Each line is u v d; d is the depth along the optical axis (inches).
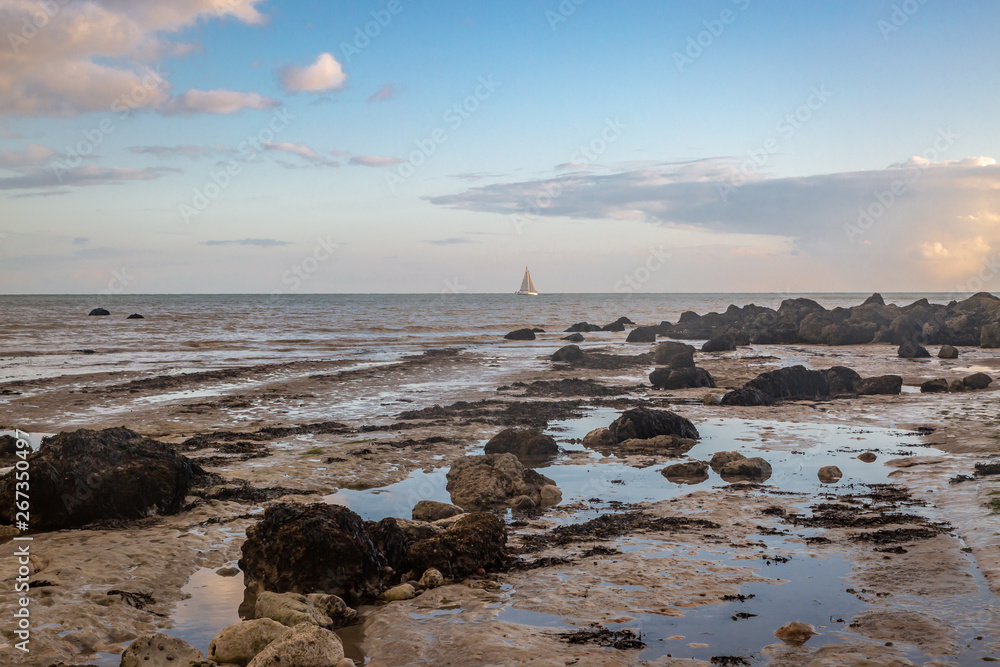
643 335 2341.3
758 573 349.4
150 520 446.0
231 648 263.3
